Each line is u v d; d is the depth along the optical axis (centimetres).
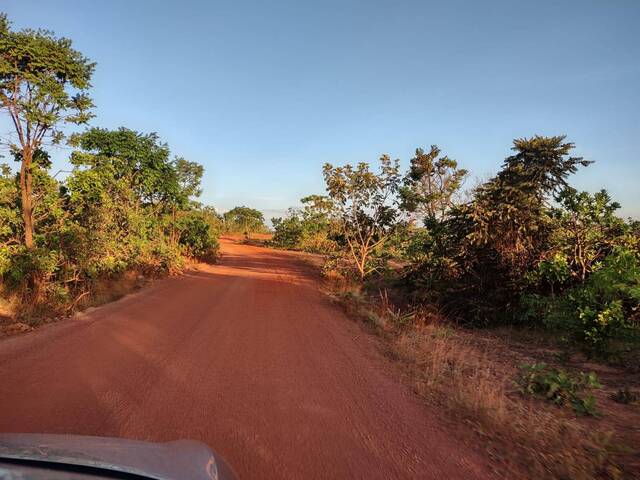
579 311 941
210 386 599
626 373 779
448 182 3000
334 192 2164
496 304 1305
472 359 834
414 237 2038
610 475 378
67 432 441
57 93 1238
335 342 898
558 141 1482
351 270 2208
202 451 221
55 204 1369
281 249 5481
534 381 632
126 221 1811
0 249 1155
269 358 755
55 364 674
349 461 402
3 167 1337
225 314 1172
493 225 1340
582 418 530
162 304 1296
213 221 5741
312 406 539
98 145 2091
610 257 973
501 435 459
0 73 1220
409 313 1288
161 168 2336
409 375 684
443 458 412
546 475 379
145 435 442
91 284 1351
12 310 996
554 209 1346
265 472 377
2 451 166
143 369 665
